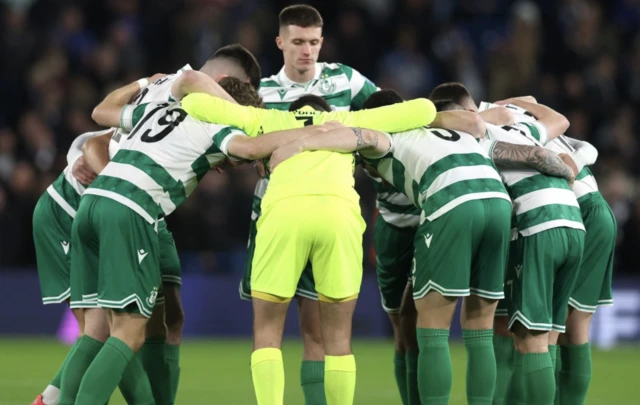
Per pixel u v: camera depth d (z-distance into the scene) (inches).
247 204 1344.7
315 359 657.0
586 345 662.5
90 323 614.5
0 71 1497.3
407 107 608.4
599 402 808.3
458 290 585.9
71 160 671.1
